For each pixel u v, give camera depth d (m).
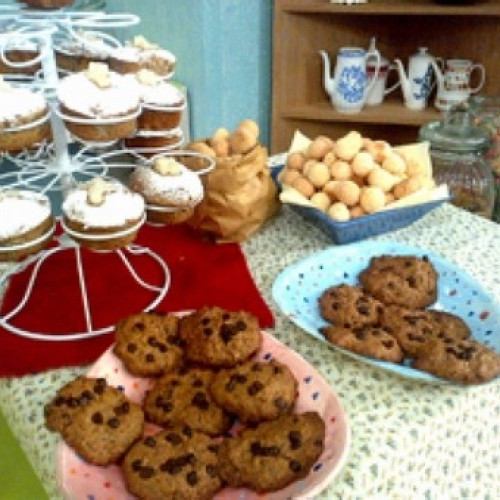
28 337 0.82
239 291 0.92
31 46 0.91
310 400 0.66
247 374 0.66
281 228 1.11
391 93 2.07
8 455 0.80
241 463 0.58
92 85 0.79
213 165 0.96
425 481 0.70
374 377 0.75
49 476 0.65
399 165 1.07
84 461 0.60
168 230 1.09
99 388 0.66
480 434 0.74
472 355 0.70
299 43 1.94
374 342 0.73
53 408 0.64
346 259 0.94
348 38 2.02
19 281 0.94
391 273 0.88
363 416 0.69
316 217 1.03
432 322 0.79
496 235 1.09
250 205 1.03
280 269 0.99
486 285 0.94
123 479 0.60
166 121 0.90
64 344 0.80
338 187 1.03
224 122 2.04
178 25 1.92
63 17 0.85
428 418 0.69
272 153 2.07
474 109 1.44
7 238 0.73
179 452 0.60
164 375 0.71
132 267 0.98
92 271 0.96
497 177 1.42
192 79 1.98
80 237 0.75
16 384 0.75
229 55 1.94
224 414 0.65
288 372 0.67
